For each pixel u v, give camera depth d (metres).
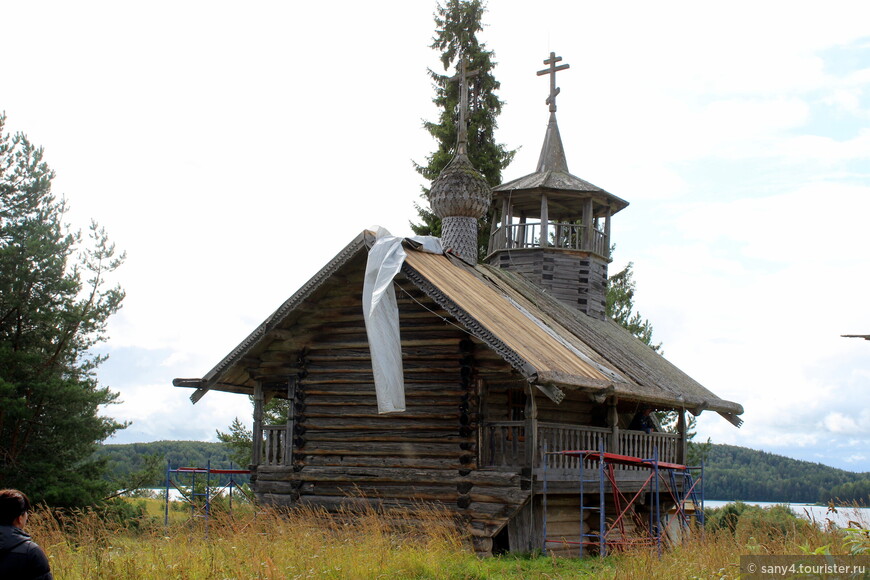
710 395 25.97
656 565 14.26
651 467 21.09
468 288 20.80
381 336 18.52
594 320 28.92
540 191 29.33
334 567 14.41
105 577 13.55
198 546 15.79
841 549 12.08
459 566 15.78
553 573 15.94
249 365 21.89
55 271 32.12
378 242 19.33
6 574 8.16
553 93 31.69
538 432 18.83
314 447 20.94
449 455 19.33
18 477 30.61
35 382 30.91
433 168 38.00
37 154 33.81
